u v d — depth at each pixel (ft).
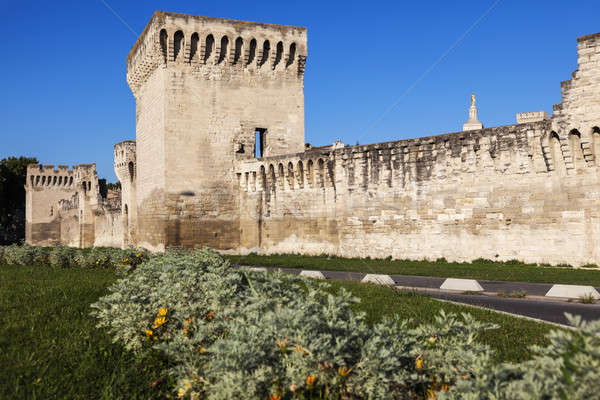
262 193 120.26
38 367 24.44
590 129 73.41
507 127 82.94
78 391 22.02
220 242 121.60
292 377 17.15
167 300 29.09
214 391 18.07
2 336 29.73
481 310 40.19
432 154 92.48
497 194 84.23
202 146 121.49
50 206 272.10
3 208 311.88
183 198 119.03
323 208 109.09
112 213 187.73
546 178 78.95
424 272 72.69
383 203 99.04
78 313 37.01
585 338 13.91
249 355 17.39
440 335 20.80
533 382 14.01
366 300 44.75
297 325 18.17
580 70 74.49
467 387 15.31
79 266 75.25
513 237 82.23
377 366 17.46
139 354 26.81
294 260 99.25
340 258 102.89
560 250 77.05
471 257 86.69
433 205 92.02
